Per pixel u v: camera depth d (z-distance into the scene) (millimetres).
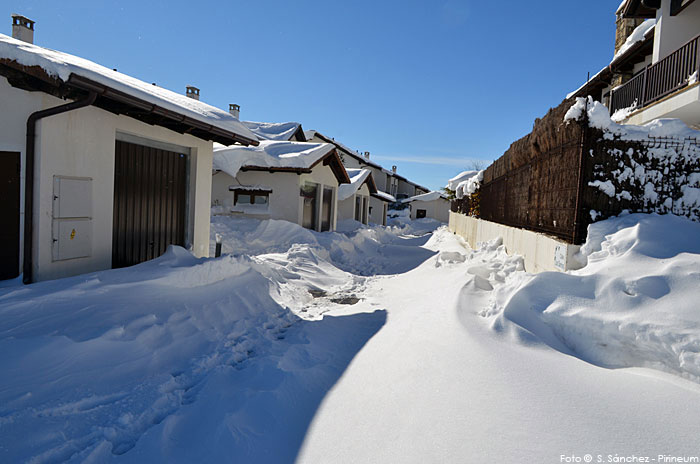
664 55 9000
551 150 5352
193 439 2484
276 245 11477
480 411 2301
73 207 4797
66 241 4734
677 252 3648
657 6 9602
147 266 5320
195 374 3604
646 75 8906
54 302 3777
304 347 4328
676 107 7234
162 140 6422
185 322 4551
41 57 3830
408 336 4113
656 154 4273
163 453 2348
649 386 2385
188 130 6340
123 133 5730
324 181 15516
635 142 4309
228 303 5605
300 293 7516
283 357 3902
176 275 5199
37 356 3018
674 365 2717
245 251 10555
